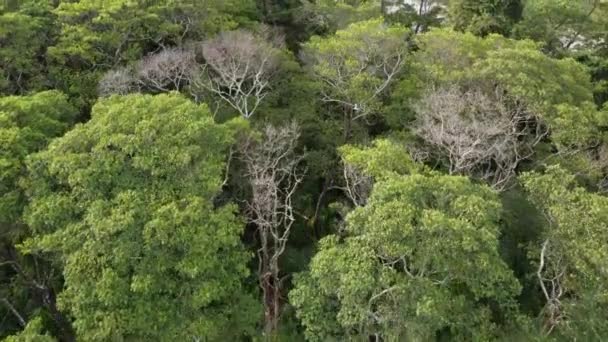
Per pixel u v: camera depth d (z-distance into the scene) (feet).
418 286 70.54
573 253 75.41
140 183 75.00
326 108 123.65
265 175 94.48
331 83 109.09
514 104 104.27
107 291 67.67
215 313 79.30
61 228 73.51
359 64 107.76
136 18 108.37
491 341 79.30
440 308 70.64
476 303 84.69
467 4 148.36
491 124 93.04
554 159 99.04
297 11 151.84
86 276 69.10
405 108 109.81
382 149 85.46
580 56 148.25
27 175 79.15
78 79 107.34
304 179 116.47
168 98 84.07
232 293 83.25
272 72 114.62
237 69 103.35
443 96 97.14
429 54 112.06
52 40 113.19
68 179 73.46
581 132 93.86
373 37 106.52
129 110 80.02
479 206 72.43
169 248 72.59
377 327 77.46
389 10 178.19
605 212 75.61
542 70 104.27
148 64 103.81
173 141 76.48
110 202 72.43
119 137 75.05
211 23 119.03
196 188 75.20
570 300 81.46
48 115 90.27
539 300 93.97
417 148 102.58
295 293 80.18
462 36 114.62
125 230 70.44
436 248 69.46
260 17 152.15
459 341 81.35
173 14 117.60
